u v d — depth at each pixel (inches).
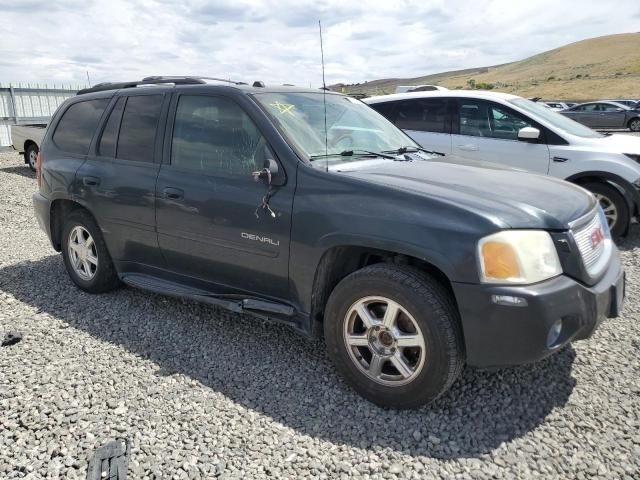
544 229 109.2
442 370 108.9
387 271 114.2
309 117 147.7
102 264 180.1
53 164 190.5
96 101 185.2
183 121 155.1
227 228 139.3
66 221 189.5
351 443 106.5
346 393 124.4
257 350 145.6
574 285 108.0
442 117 294.8
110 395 123.1
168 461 100.9
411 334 113.1
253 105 140.3
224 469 99.0
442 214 109.3
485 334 105.2
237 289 145.3
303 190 126.3
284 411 117.1
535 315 102.6
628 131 1004.6
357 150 146.6
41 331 157.9
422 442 106.4
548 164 263.6
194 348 146.7
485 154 279.9
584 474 97.1
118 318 167.2
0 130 681.0
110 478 95.6
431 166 142.3
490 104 282.2
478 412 116.1
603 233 128.5
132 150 167.3
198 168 148.7
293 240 127.0
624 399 120.4
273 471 98.3
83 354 143.4
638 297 182.1
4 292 191.5
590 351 143.0
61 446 105.2
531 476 96.7
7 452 103.7
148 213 158.6
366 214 116.0
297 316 132.3
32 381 129.0
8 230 293.3
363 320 118.3
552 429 110.0
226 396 123.0
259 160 136.1
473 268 104.3
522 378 129.5
